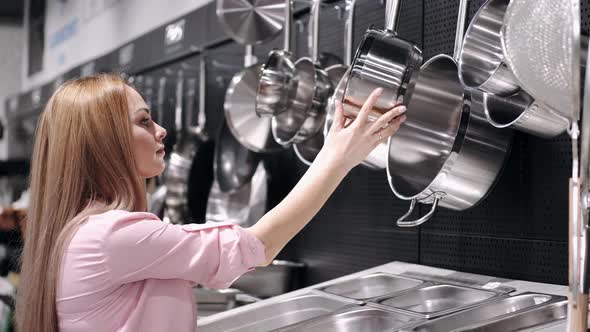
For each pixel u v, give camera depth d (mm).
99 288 1302
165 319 1346
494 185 1746
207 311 2514
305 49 2787
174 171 3430
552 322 1426
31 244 1421
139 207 1447
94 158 1390
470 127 1661
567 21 1122
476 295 1760
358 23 2504
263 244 1379
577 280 1054
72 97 1408
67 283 1312
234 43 3250
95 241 1297
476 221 1993
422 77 1807
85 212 1348
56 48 5922
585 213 1049
